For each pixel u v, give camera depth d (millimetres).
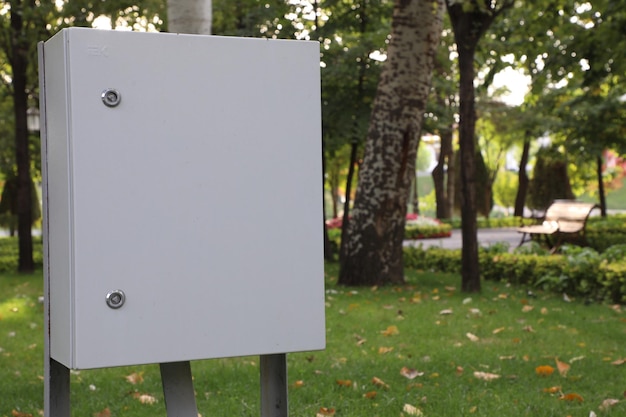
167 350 2049
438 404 4395
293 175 2133
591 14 10977
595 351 6016
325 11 16938
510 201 49469
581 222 16078
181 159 2047
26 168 15773
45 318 2221
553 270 10164
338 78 15484
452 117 17812
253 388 4879
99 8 13117
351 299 9398
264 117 2109
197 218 2062
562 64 11203
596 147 23812
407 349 6195
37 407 4598
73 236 1978
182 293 2055
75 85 1969
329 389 4793
